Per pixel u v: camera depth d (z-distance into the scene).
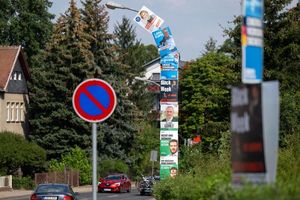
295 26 71.06
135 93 177.62
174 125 46.81
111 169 130.50
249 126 13.34
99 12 136.50
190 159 54.25
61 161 123.56
